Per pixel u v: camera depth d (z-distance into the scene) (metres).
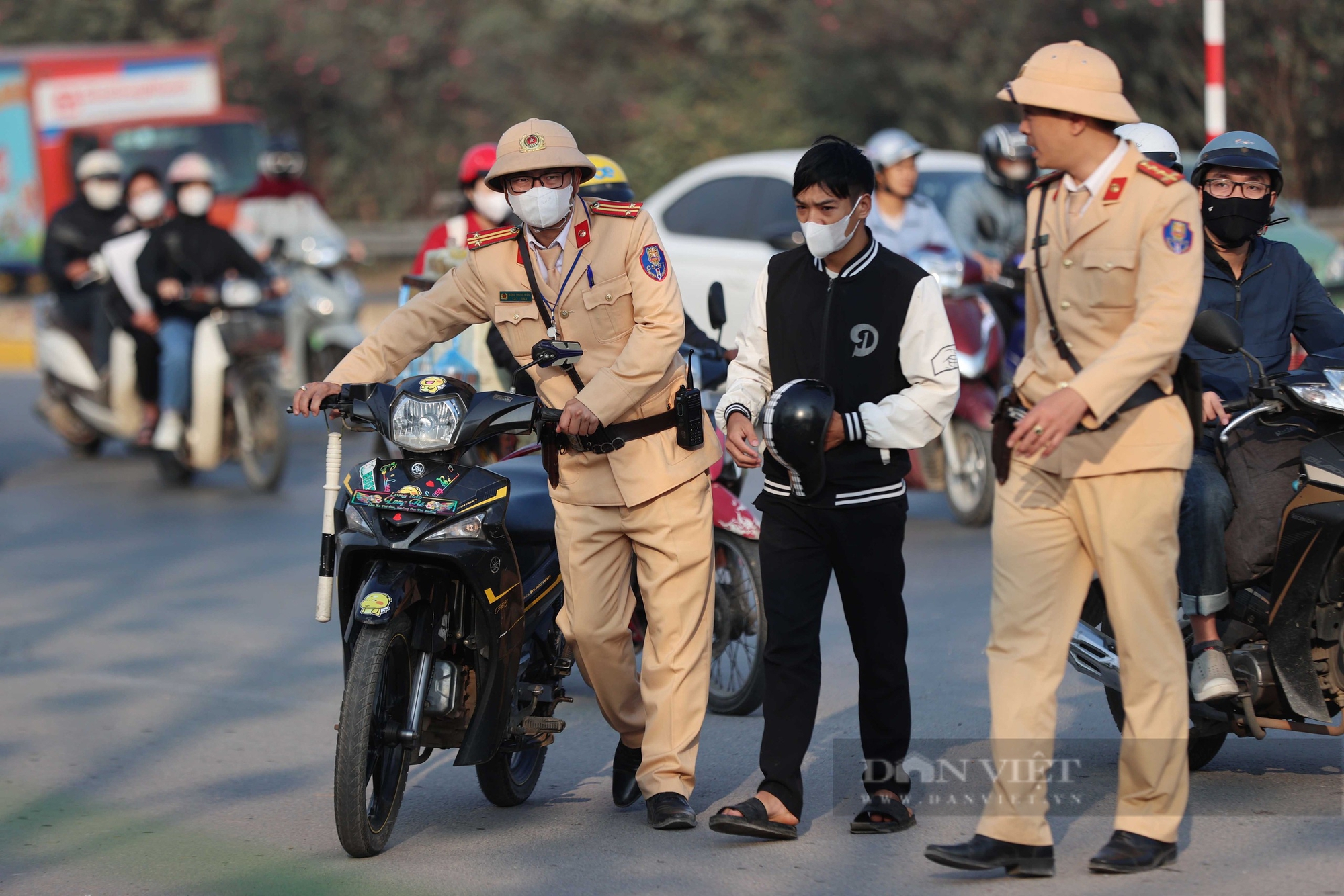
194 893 13.41
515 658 14.35
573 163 13.48
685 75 85.50
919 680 19.38
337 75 87.25
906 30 74.19
